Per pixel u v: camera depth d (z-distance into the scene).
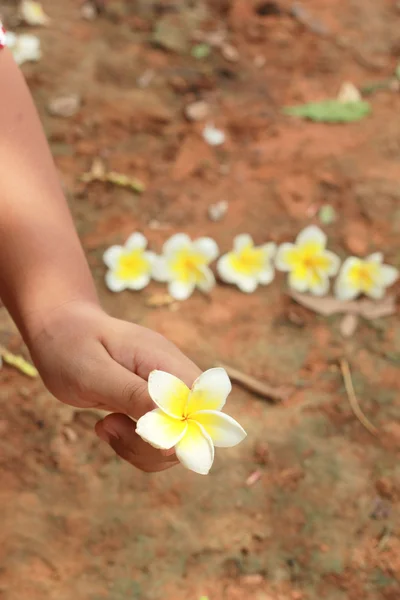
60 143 1.82
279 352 1.59
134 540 1.44
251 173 1.79
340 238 1.71
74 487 1.47
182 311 1.62
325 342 1.60
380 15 2.09
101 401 1.26
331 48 2.01
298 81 1.94
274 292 1.65
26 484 1.47
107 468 1.48
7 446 1.49
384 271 1.64
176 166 1.79
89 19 2.03
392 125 1.87
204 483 1.48
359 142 1.84
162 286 1.65
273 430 1.52
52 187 1.34
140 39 1.99
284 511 1.46
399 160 1.81
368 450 1.51
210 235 1.70
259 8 2.07
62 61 1.94
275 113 1.88
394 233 1.71
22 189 1.32
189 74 1.94
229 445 1.05
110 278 1.64
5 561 1.42
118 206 1.73
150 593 1.41
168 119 1.86
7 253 1.31
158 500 1.46
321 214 1.73
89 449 1.50
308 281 1.65
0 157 1.32
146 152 1.81
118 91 1.90
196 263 1.64
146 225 1.71
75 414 1.52
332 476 1.49
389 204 1.75
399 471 1.49
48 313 1.29
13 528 1.44
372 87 1.94
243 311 1.63
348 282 1.64
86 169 1.78
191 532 1.45
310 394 1.55
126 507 1.46
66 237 1.32
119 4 2.05
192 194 1.76
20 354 1.57
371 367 1.58
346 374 1.57
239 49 1.99
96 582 1.42
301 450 1.50
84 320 1.28
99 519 1.45
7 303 1.32
